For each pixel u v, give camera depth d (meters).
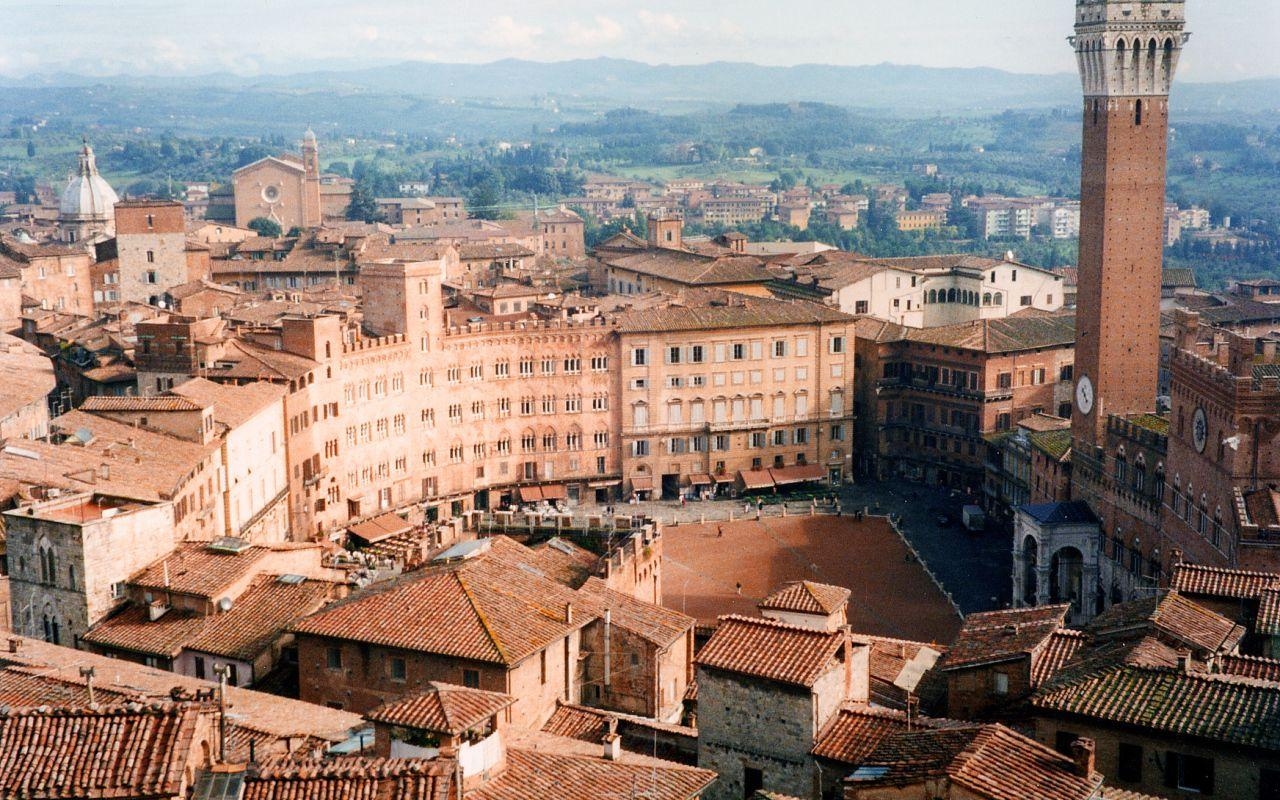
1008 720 101.44
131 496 135.25
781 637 97.31
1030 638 107.19
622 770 87.19
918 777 73.94
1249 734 86.94
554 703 115.94
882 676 117.06
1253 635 112.44
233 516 193.00
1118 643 102.88
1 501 138.12
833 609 114.25
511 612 117.25
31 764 65.69
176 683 102.25
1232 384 177.38
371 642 113.38
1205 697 90.50
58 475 147.88
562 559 147.50
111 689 90.94
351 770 70.25
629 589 153.62
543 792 83.00
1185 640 101.56
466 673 110.75
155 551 131.62
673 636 124.69
